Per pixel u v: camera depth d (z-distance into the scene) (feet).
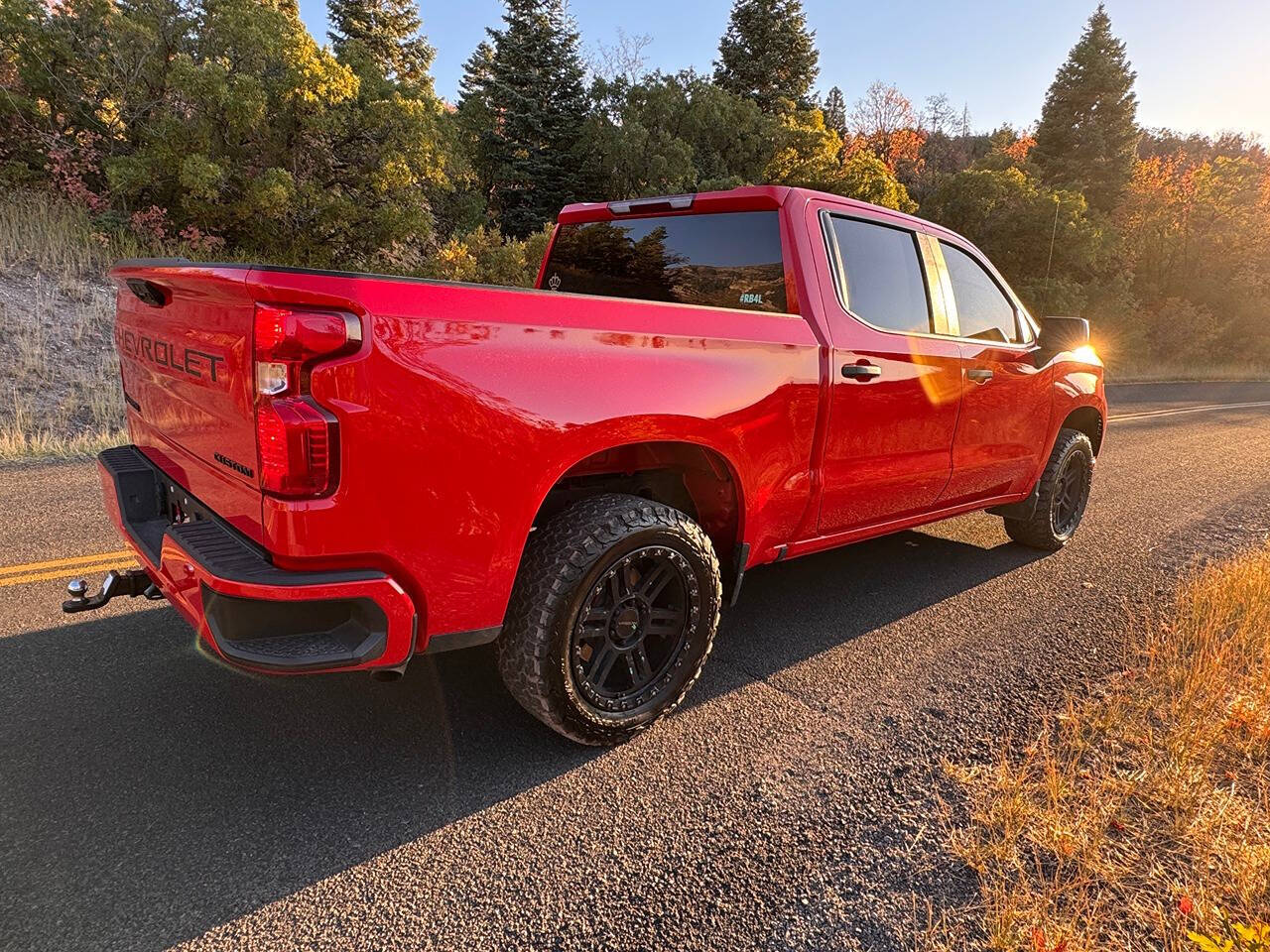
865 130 168.86
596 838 7.07
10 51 38.73
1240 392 68.08
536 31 71.00
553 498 9.02
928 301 12.21
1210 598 12.78
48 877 6.32
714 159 68.44
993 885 6.48
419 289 6.49
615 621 8.33
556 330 7.35
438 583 6.90
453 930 5.97
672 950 5.82
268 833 6.97
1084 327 13.88
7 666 9.69
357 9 95.96
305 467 6.05
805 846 7.01
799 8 102.37
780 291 10.32
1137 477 25.55
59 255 36.01
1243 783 8.04
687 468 9.65
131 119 40.19
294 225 42.96
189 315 7.14
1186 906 6.05
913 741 8.84
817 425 10.08
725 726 9.11
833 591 13.84
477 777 7.93
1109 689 10.16
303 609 6.39
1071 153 125.08
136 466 9.14
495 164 73.00
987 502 14.40
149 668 9.81
